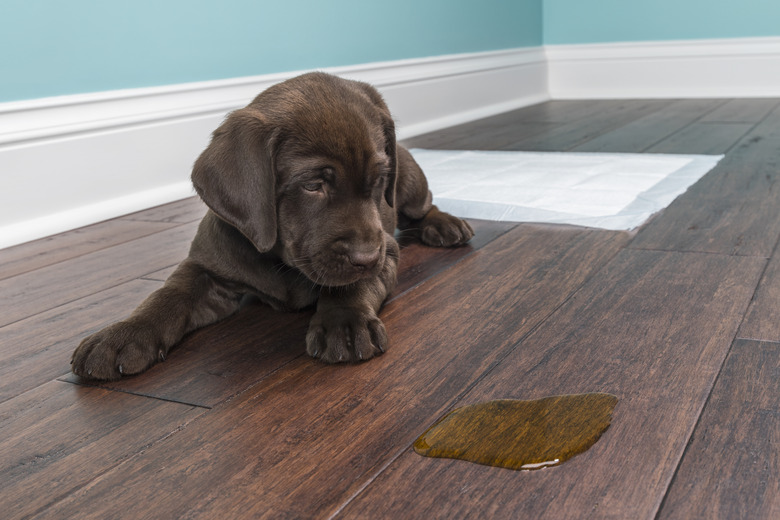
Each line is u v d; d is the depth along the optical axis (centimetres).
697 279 88
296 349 80
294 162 78
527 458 62
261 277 85
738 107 203
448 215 107
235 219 77
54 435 70
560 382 72
